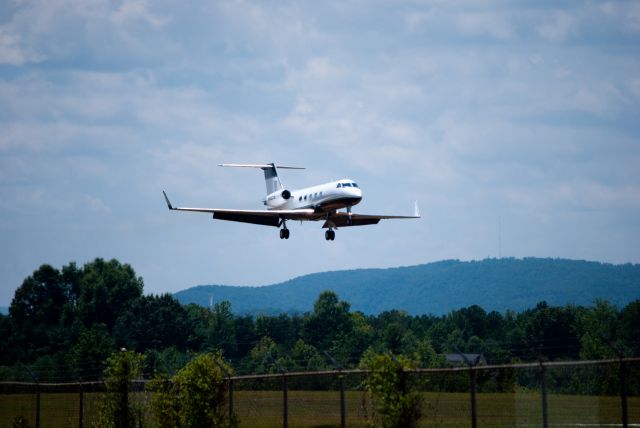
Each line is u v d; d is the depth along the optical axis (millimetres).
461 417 143125
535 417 140375
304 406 162875
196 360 129375
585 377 161250
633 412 140875
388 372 109750
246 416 153125
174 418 129750
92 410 161875
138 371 142250
